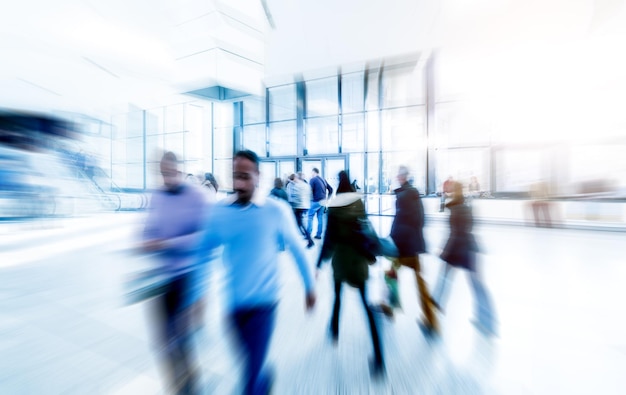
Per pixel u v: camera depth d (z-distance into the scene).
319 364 2.41
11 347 2.73
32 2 9.75
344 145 13.22
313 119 13.73
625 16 8.08
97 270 5.19
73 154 14.12
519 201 10.64
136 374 2.32
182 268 1.97
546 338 2.83
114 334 2.97
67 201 12.70
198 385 2.16
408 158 12.14
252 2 11.66
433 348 2.65
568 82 9.83
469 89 11.38
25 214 10.94
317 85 13.59
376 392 2.08
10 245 7.24
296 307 3.56
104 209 14.41
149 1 10.83
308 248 6.56
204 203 2.10
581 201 9.89
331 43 11.94
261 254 1.62
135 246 2.07
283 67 13.02
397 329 3.00
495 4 9.66
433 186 11.71
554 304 3.63
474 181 11.62
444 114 12.17
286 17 12.38
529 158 11.02
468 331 2.95
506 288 4.18
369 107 12.77
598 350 2.61
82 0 10.16
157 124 17.72
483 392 2.07
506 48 10.08
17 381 2.24
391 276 3.19
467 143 12.08
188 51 13.62
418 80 11.84
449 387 2.13
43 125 13.55
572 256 5.95
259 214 1.64
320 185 7.35
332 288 4.27
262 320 1.60
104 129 17.45
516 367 2.37
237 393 2.08
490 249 6.57
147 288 2.02
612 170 9.78
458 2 9.92
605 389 2.10
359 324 3.11
